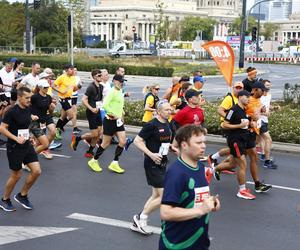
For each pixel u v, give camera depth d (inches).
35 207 316.8
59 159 456.1
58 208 315.3
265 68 2226.9
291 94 851.4
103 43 3791.8
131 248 250.4
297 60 2967.5
